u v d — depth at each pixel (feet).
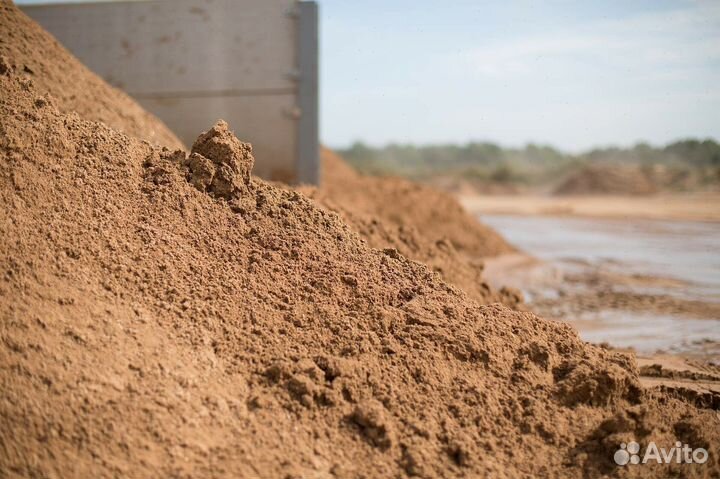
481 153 204.64
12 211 10.87
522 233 55.36
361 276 12.40
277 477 8.71
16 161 11.57
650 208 75.46
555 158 173.88
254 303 11.32
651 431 10.27
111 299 10.43
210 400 9.48
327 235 13.23
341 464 9.12
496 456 9.73
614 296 27.58
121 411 8.87
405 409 10.05
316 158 30.68
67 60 20.29
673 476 9.86
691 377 15.65
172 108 31.09
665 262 37.63
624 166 105.91
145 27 30.89
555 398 10.84
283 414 9.65
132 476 8.30
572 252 42.42
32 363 8.98
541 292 28.63
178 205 12.43
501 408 10.49
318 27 30.09
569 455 9.98
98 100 19.95
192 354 10.12
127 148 13.23
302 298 11.64
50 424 8.54
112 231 11.50
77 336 9.53
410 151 226.17
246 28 30.42
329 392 9.92
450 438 9.74
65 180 11.87
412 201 38.93
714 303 26.14
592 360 11.59
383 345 11.00
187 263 11.56
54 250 10.68
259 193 13.61
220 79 30.73
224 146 13.34
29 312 9.54
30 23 19.88
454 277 19.58
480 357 11.21
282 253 12.40
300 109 30.48
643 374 15.87
